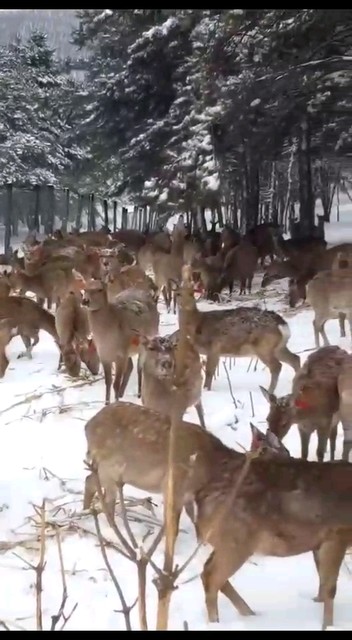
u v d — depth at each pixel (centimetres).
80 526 618
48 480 714
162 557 573
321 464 499
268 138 1788
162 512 647
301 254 1675
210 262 1658
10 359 1224
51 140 3253
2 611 499
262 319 933
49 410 920
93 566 561
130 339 940
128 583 535
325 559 481
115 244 1961
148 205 2603
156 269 1633
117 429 590
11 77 3123
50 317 1212
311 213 2428
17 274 1487
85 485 634
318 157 2561
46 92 3080
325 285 1121
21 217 3278
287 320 1379
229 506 429
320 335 1237
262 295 1664
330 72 1359
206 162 1936
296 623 477
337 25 1003
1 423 888
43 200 3278
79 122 2906
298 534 482
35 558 575
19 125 3228
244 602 492
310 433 709
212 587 482
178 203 2183
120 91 2039
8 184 2864
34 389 1034
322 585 501
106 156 2750
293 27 970
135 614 489
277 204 3297
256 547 484
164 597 364
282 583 540
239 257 1684
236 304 1568
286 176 3250
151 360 722
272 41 1046
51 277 1491
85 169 3262
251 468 492
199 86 1290
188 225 2577
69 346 1081
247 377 1034
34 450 796
